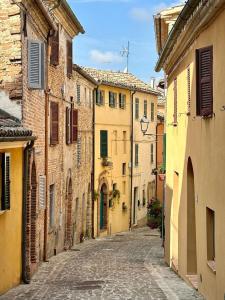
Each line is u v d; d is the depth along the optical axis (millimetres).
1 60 15758
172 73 20266
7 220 13977
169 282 15938
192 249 16094
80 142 31125
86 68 40906
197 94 12977
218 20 11352
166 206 22688
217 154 11602
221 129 11172
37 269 18047
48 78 20125
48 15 17859
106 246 29219
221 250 11172
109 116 39375
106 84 38000
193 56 14406
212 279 12109
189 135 15617
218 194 11469
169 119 21734
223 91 10945
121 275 17234
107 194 39156
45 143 19797
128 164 43094
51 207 22141
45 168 19859
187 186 16172
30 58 16516
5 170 13391
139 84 45656
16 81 15727
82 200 32156
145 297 13148
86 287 14703
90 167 35438
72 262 20531
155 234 39625
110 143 39562
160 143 50812
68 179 26281
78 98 30641
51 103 21141
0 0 15641
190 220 16141
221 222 11172
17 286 14922
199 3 12086
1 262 13438
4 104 15758
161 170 27188
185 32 14547
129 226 43438
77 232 30422
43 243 20047
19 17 15602
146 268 19422
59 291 14055
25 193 15523
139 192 45531
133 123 43844
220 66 11227
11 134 12953
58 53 21844
